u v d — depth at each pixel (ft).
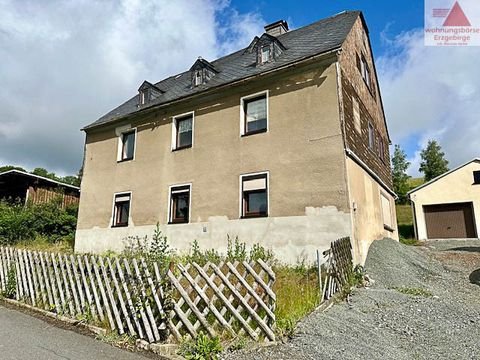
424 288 27.25
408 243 59.52
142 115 48.24
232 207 36.63
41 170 160.86
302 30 50.24
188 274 15.35
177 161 42.86
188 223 39.60
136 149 47.88
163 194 42.98
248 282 15.94
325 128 32.99
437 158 123.03
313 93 34.53
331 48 33.71
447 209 68.18
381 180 47.06
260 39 41.83
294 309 17.52
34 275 22.07
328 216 30.81
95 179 51.42
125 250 36.68
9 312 20.34
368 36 51.39
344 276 25.16
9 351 13.70
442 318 19.62
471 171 67.36
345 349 13.94
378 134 51.44
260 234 34.04
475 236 64.34
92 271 18.29
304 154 33.50
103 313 17.26
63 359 13.03
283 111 35.88
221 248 36.17
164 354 13.84
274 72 36.47
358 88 41.83
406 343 15.67
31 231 53.98
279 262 31.73
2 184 71.87
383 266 31.71
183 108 44.29
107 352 13.93
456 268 35.06
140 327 15.33
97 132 53.93
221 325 14.84
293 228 32.27
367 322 18.24
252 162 36.52
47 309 20.24
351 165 33.19
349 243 28.53
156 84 64.80
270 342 14.06
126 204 47.24
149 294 15.56
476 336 16.92
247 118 39.09
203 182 39.73
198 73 47.16
